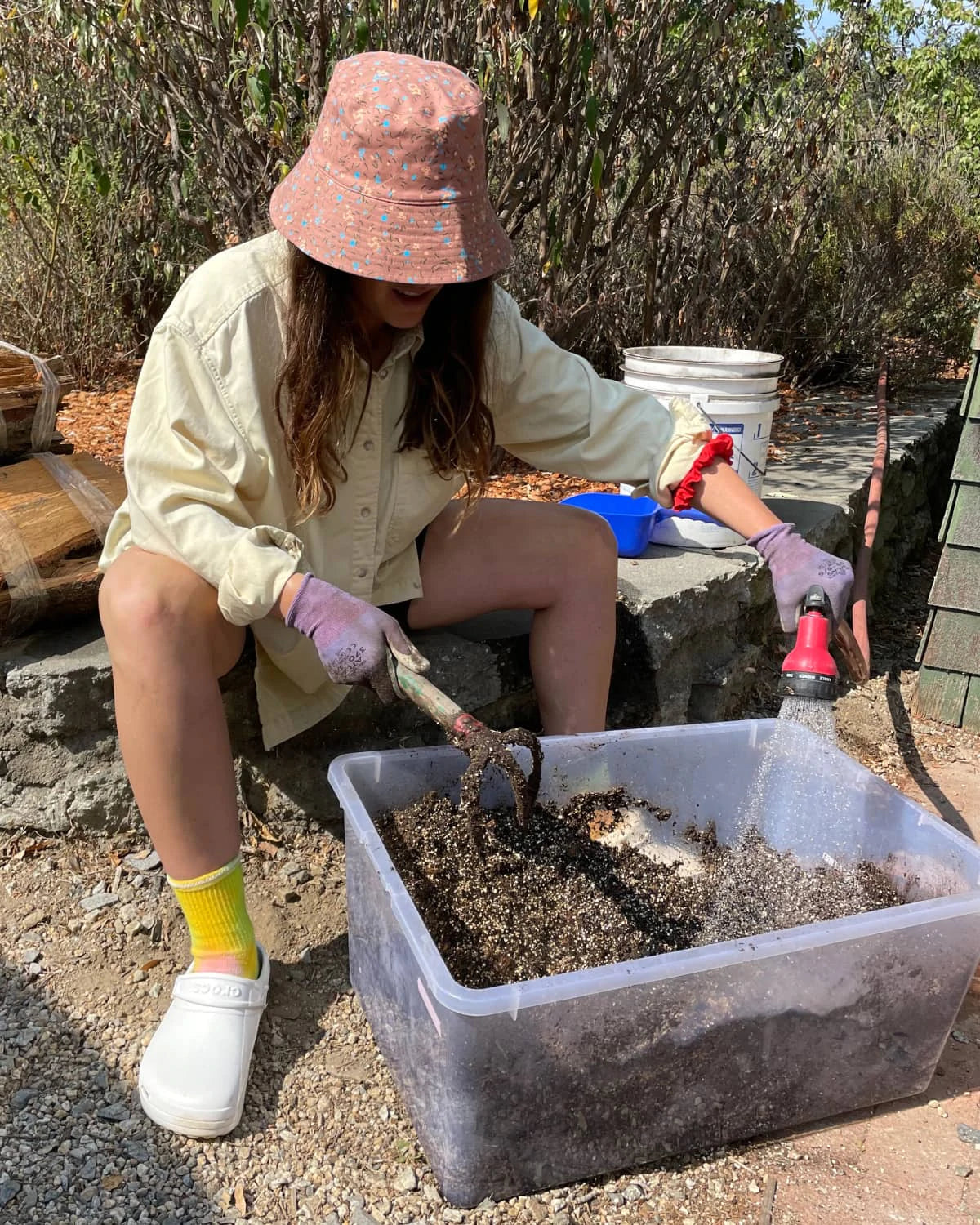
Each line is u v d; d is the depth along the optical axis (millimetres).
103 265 4992
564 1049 1319
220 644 1572
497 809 1807
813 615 1582
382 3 2975
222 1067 1474
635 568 2502
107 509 2164
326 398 1494
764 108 4426
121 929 1846
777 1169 1474
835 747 1780
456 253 1349
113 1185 1391
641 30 3332
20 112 4824
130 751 1469
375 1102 1541
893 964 1461
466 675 2115
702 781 1926
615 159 3652
